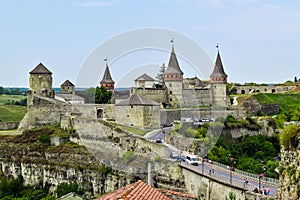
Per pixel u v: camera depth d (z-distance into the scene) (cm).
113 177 9044
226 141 11712
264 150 11706
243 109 15850
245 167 9388
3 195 12031
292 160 2742
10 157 13188
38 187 12494
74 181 11281
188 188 6016
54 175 11950
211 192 5866
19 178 12875
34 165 12606
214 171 6594
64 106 13862
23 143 13262
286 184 2748
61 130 13125
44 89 15200
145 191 3250
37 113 14050
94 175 10325
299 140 2694
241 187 5216
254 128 13062
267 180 6166
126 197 2911
